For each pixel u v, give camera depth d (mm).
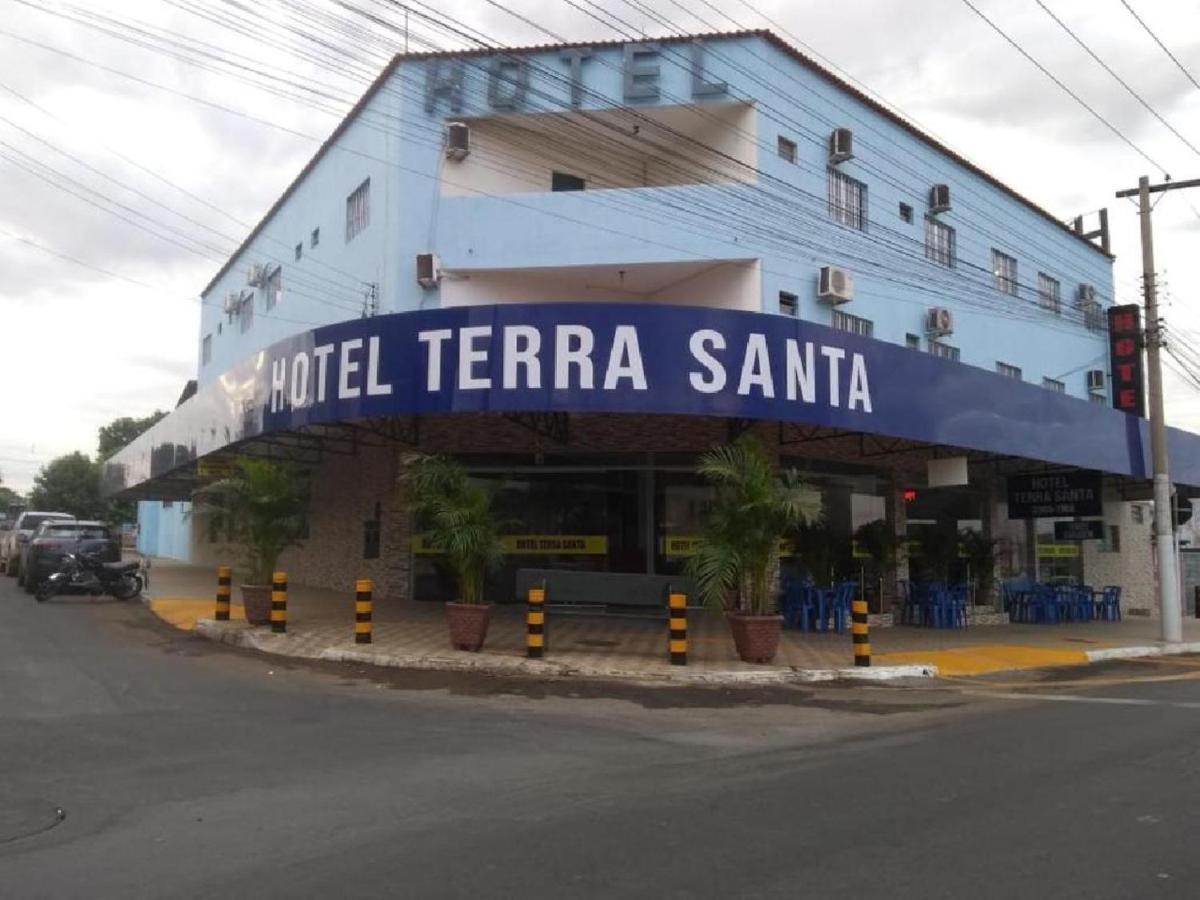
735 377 14602
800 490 13523
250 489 15867
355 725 9109
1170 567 19578
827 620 18125
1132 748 8547
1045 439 20078
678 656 13070
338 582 22750
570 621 17562
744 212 20219
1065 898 4789
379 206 21500
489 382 14414
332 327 15789
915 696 11930
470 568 13820
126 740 8250
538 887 4887
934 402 17344
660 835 5777
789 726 9625
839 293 20781
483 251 20188
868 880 5020
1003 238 27797
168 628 16734
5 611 18453
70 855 5348
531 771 7430
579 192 20172
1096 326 31422
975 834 5840
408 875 5055
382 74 21422
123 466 35688
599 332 14398
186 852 5414
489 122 20984
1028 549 25750
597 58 20484
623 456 19078
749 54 20531
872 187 23109
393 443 20109
